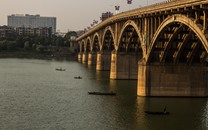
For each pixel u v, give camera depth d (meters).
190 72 74.94
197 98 74.56
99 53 148.00
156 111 62.38
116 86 94.88
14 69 150.50
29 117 58.62
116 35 109.81
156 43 72.19
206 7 51.28
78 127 52.59
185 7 56.59
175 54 73.25
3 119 57.09
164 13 66.69
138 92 76.62
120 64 109.81
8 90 87.69
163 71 74.81
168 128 52.25
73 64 190.75
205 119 57.28
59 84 100.62
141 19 81.50
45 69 154.25
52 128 52.06
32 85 97.94
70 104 69.56
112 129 51.53
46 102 71.69
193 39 68.44
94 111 63.12
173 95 75.19
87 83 102.31
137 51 109.81
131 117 58.50
